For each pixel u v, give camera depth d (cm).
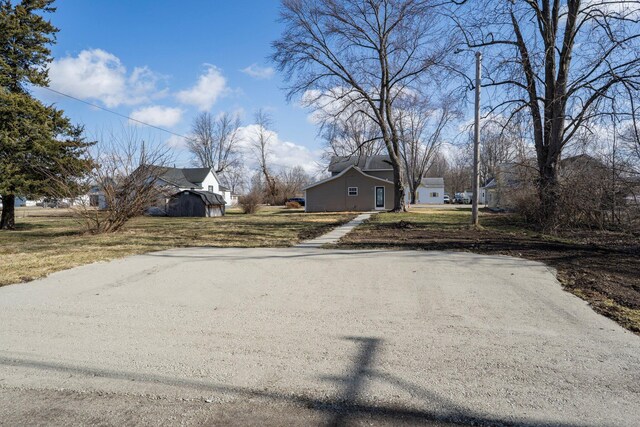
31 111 1727
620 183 1290
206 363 326
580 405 257
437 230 1438
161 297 532
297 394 275
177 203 2939
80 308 483
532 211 1588
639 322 416
